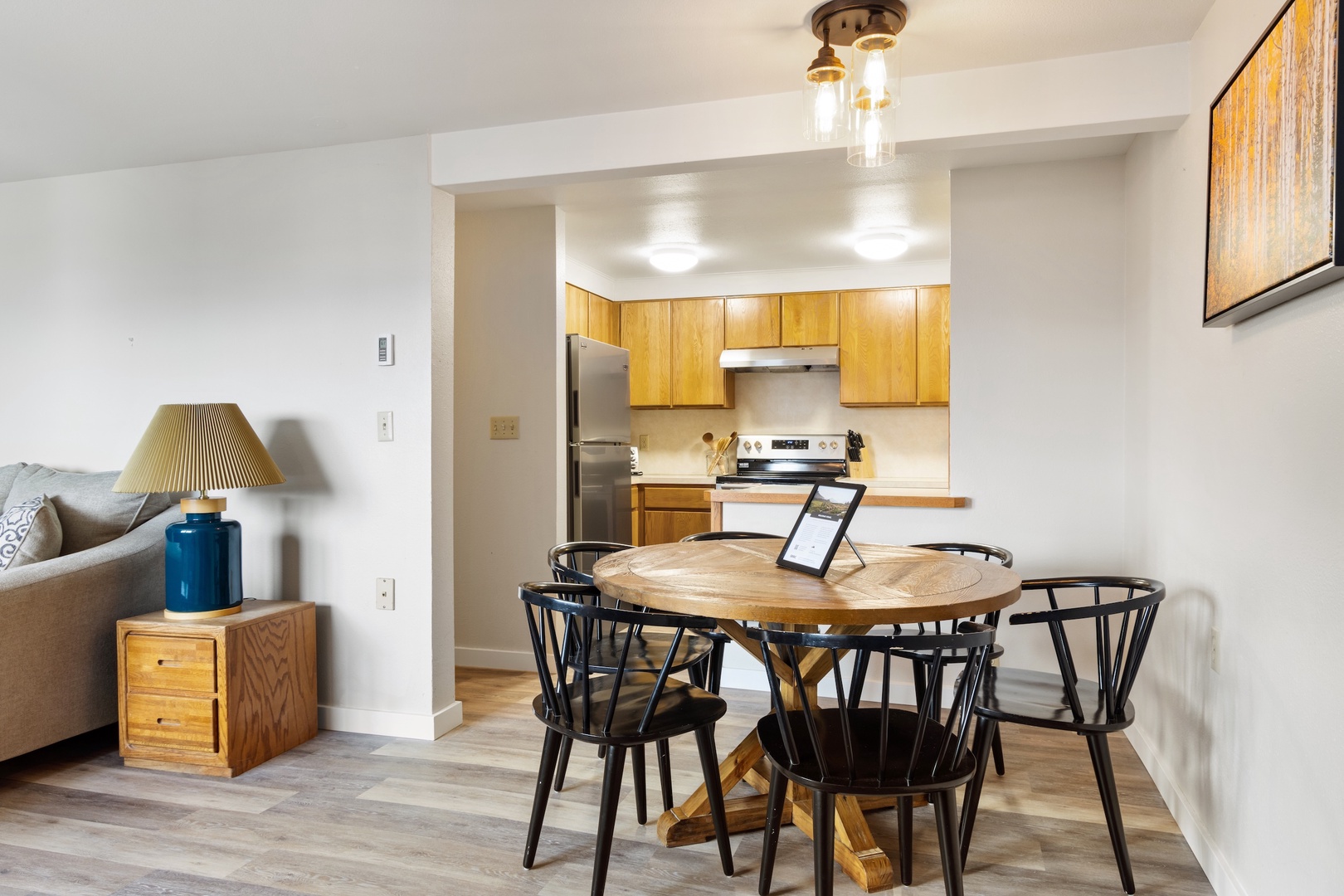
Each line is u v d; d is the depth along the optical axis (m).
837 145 2.64
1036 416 3.32
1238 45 1.92
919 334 5.35
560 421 4.07
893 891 2.01
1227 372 2.02
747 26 2.23
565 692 1.95
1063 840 2.27
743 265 5.42
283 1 2.09
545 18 2.19
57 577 2.74
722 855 2.10
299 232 3.21
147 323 3.39
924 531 3.43
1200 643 2.22
